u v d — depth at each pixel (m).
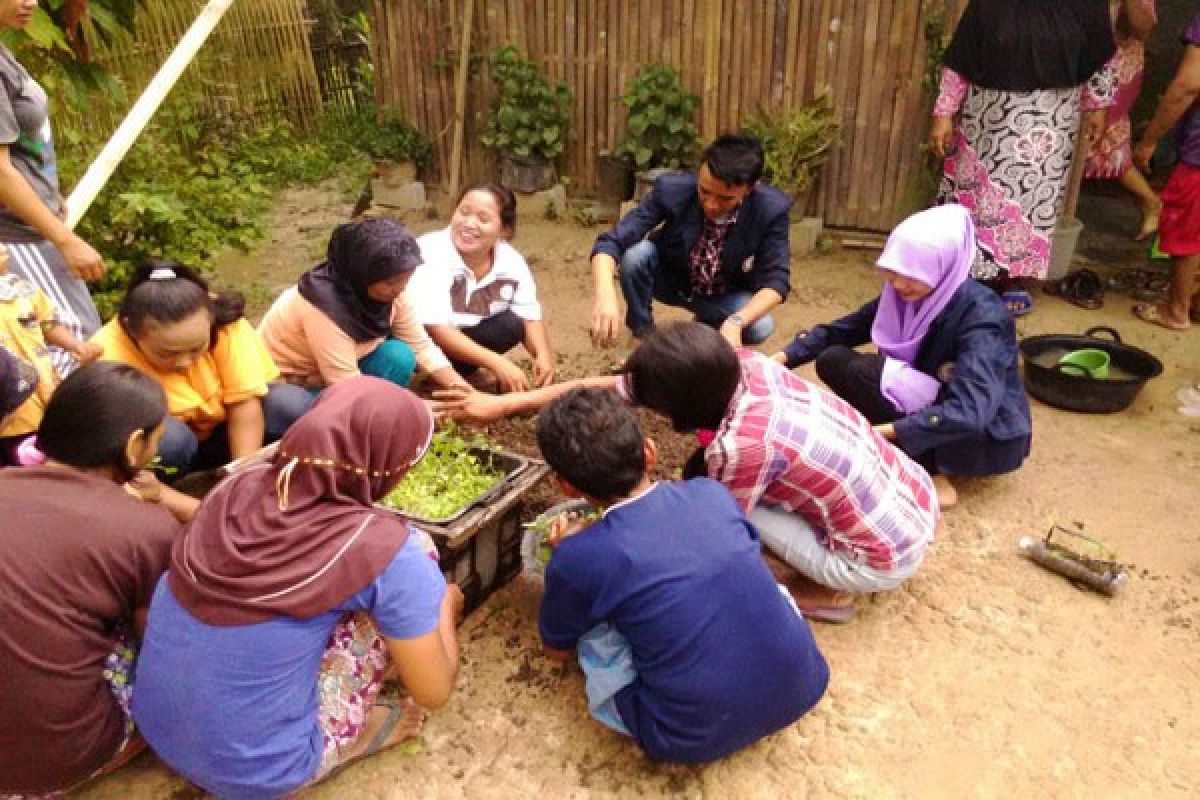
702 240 4.26
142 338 2.80
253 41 8.39
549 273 6.09
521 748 2.63
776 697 2.40
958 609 3.17
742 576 2.33
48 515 2.10
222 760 2.12
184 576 2.10
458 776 2.54
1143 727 2.71
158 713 2.12
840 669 2.92
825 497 2.79
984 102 5.03
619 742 2.65
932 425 3.32
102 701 2.22
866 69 6.11
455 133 7.11
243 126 8.27
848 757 2.62
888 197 6.34
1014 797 2.50
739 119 6.54
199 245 5.12
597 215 6.95
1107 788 2.53
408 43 7.16
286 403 3.32
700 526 2.36
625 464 2.33
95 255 3.38
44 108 3.32
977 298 3.47
